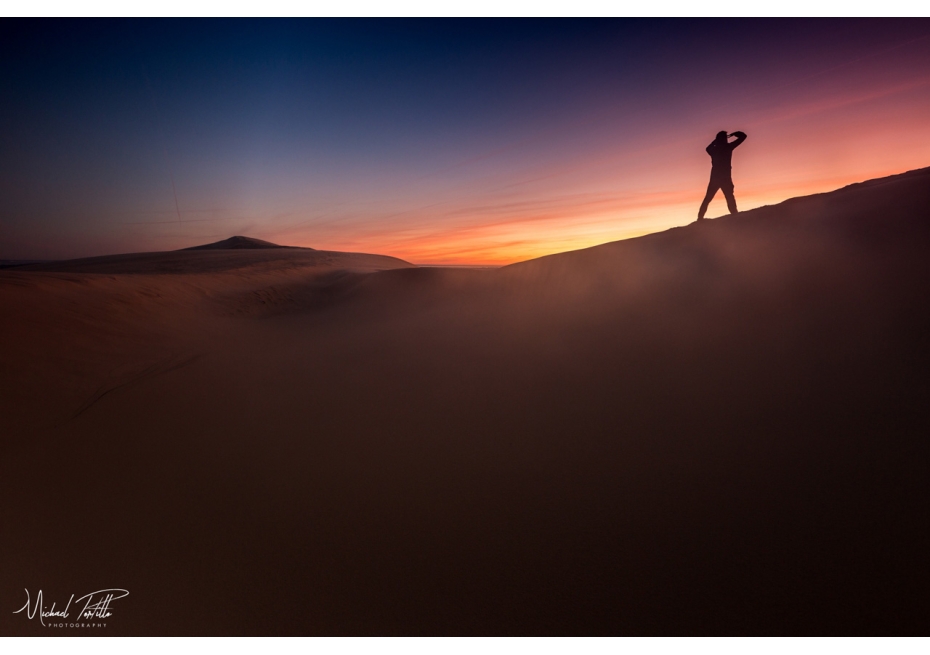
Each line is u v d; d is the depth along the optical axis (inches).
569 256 275.0
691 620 47.9
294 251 1663.4
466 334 185.6
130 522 79.6
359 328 273.1
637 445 80.8
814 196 198.8
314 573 62.7
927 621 43.3
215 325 319.3
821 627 44.6
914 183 154.8
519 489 75.2
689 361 108.3
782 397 84.1
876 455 64.6
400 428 107.3
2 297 221.0
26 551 73.4
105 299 286.0
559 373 121.5
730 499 63.1
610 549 59.0
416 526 69.9
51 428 124.4
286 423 120.6
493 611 53.2
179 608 59.3
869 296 108.3
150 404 143.8
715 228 207.0
